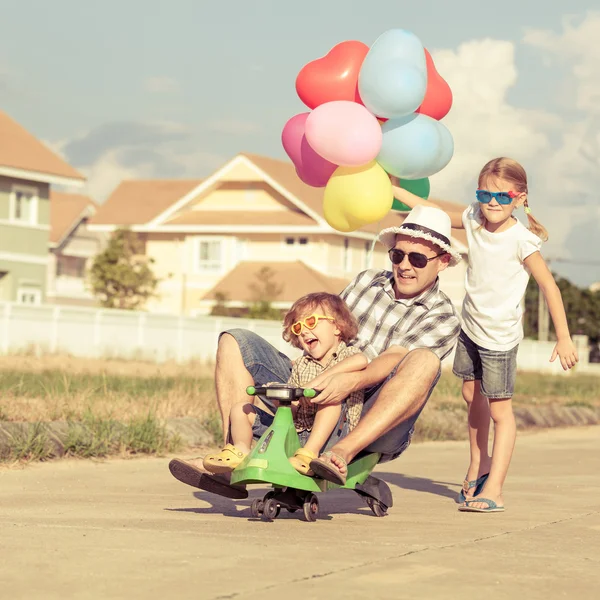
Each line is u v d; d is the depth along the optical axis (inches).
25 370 808.3
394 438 231.0
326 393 218.7
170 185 2073.1
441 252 250.1
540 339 2775.6
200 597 143.9
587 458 441.7
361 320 252.4
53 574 157.6
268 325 1504.7
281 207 1883.6
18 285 1502.2
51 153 1536.7
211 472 222.5
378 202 271.0
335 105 267.4
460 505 263.4
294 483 216.1
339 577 160.2
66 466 354.3
